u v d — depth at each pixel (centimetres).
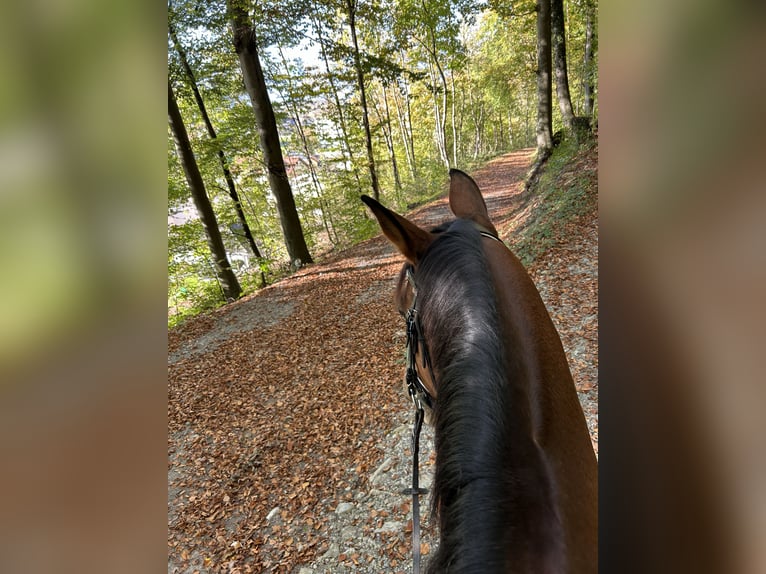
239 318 1062
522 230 929
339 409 572
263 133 1286
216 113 1616
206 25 1174
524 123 3825
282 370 738
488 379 108
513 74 2598
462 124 3222
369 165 1630
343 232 1823
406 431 484
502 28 2267
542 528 91
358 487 430
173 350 950
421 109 2884
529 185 1305
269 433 567
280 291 1193
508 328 122
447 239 149
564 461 110
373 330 790
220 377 766
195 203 1286
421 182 2411
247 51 1188
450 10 1495
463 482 97
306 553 375
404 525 365
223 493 482
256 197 1800
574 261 680
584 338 507
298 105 1752
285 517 423
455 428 105
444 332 126
